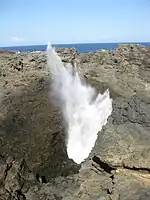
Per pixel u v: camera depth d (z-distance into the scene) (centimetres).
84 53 2684
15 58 2439
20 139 1870
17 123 1927
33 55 2509
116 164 1202
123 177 1166
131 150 1204
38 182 1619
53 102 2069
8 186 1548
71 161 1795
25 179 1625
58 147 1903
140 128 1299
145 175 1149
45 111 2014
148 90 2044
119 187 1126
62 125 1992
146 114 1340
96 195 1171
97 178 1241
